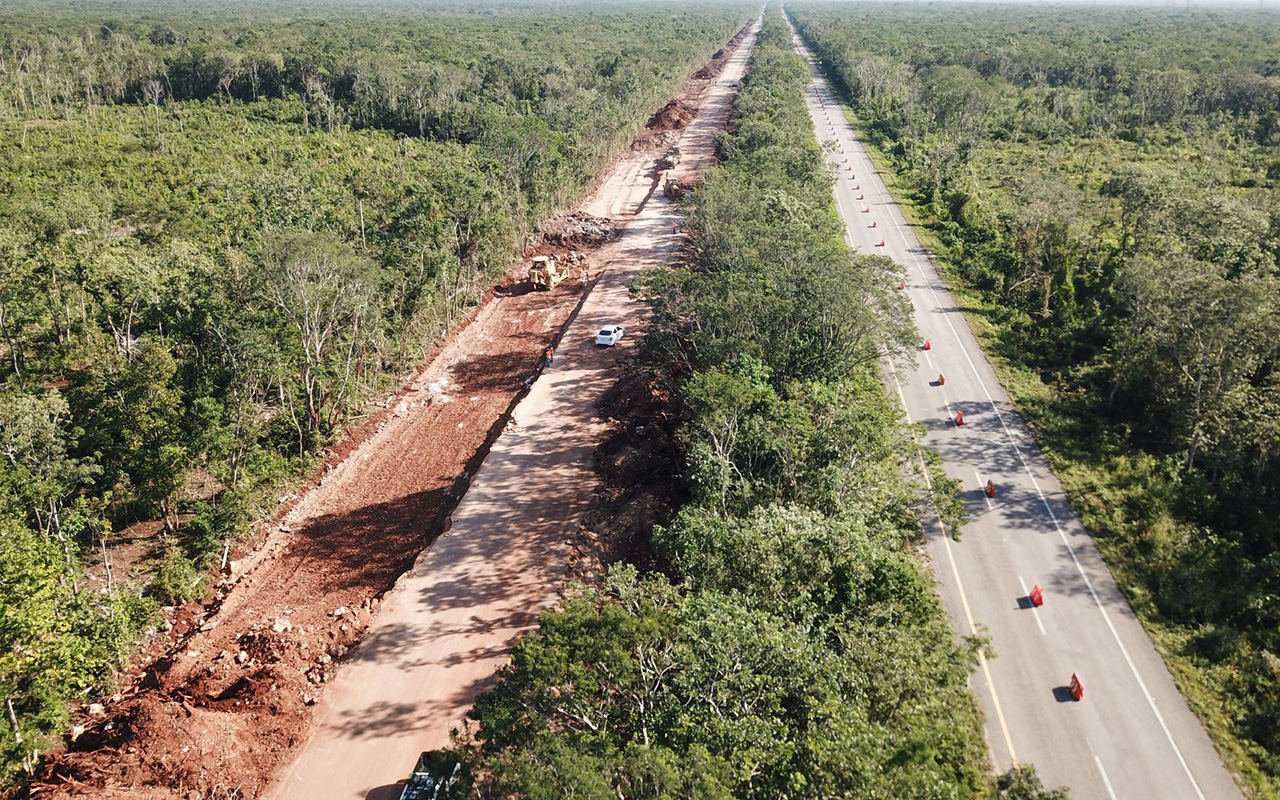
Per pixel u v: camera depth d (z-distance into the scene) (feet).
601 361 247.50
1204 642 135.74
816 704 91.56
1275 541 156.56
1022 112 523.70
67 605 129.49
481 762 86.02
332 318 210.38
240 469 180.86
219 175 337.52
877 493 147.23
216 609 155.33
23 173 344.49
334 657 139.54
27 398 157.48
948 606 144.66
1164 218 263.90
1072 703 124.88
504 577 155.02
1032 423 203.51
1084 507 170.60
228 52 530.27
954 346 246.27
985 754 115.55
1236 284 175.73
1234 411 173.68
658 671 97.86
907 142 479.00
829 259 193.88
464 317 285.23
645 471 185.68
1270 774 113.50
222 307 191.72
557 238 354.74
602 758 81.97
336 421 214.07
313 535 179.11
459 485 193.16
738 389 151.12
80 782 108.88
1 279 212.84
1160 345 193.36
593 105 490.90
